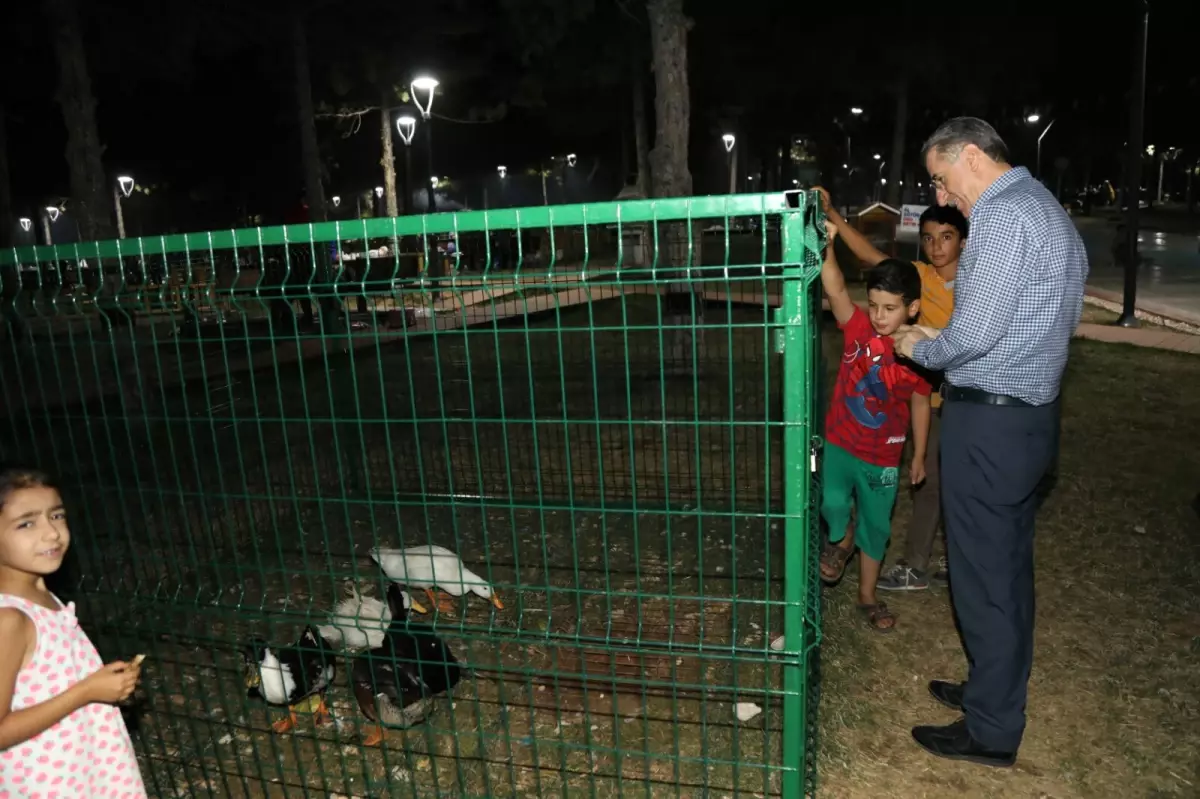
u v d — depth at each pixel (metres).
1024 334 2.87
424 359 11.40
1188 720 3.41
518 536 5.52
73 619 2.33
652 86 29.36
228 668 4.06
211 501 6.31
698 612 4.36
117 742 2.41
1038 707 3.54
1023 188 2.88
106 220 10.59
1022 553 3.10
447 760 3.31
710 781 3.10
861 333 3.82
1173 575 4.62
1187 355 10.66
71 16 10.09
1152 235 34.69
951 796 3.06
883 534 4.07
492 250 3.00
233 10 16.41
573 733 3.42
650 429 7.64
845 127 47.12
